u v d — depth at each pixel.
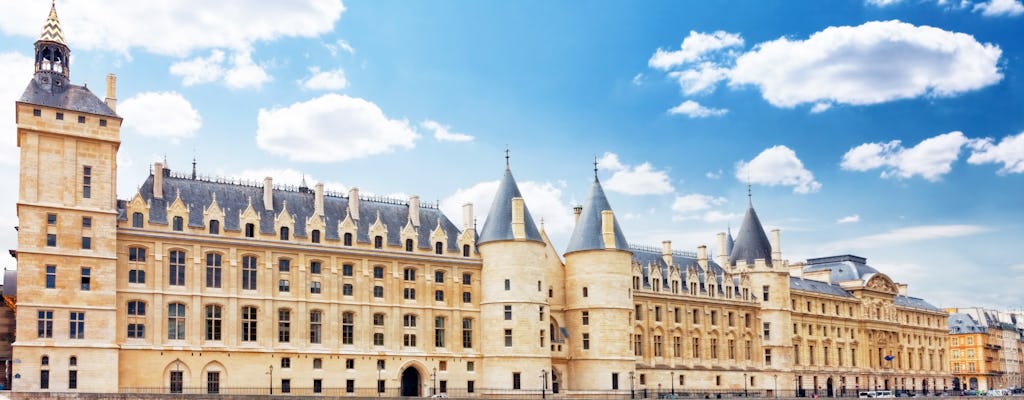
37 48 91.19
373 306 103.62
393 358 103.81
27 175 86.50
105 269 88.62
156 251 92.44
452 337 108.62
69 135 88.81
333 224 104.69
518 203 112.31
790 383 142.62
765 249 146.50
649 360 126.06
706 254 143.00
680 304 132.88
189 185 99.69
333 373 99.81
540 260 112.56
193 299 93.31
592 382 114.31
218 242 95.56
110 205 89.94
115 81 94.38
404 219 111.75
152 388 89.88
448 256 110.06
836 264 175.00
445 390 107.06
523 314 109.00
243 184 103.56
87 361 86.19
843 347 160.50
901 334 176.75
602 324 115.31
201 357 92.81
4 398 78.38
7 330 103.12
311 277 100.75
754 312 143.75
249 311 96.75
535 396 105.38
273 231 99.44
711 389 132.88
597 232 118.12
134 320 90.56
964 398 134.62
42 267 85.81
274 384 96.19
